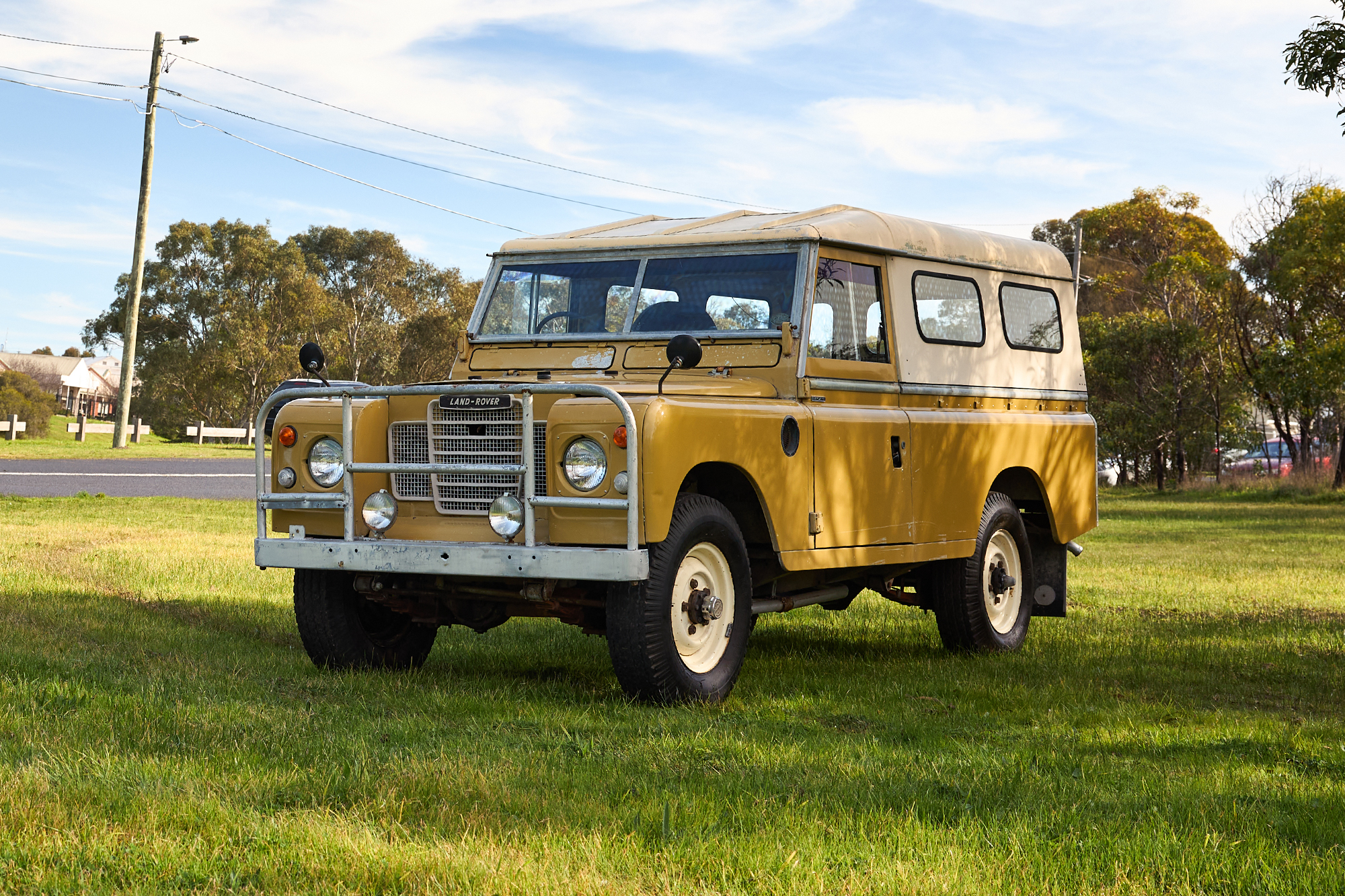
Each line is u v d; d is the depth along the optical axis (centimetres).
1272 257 3431
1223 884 342
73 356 10519
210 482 2469
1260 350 3434
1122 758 503
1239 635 885
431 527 604
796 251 681
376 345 6675
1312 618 985
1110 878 344
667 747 488
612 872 334
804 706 608
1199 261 3678
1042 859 354
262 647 736
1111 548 1650
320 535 633
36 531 1402
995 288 849
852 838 370
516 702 586
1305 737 552
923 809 404
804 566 645
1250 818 405
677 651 592
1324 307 3048
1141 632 906
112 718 498
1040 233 5366
